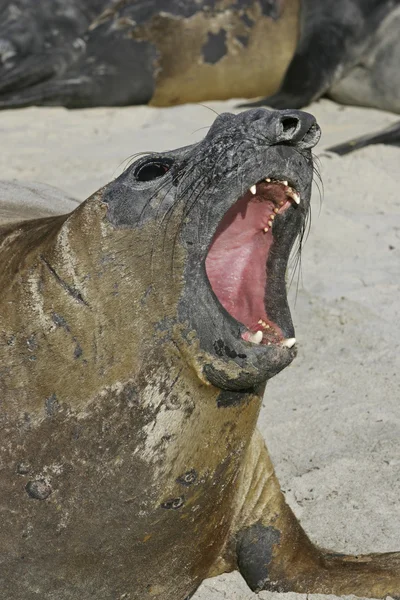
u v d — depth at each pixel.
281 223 6.66
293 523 7.82
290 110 6.22
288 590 7.70
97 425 6.23
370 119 20.27
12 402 6.30
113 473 6.27
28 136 19.05
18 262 6.56
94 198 6.40
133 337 6.23
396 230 14.40
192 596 7.54
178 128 19.34
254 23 21.62
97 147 18.11
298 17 21.86
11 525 6.33
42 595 6.51
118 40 21.56
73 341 6.26
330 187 15.89
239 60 21.58
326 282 12.81
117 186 6.39
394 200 15.57
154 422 6.26
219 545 7.13
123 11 21.91
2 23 22.55
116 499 6.31
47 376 6.28
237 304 6.69
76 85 21.22
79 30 22.95
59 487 6.28
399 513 8.54
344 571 7.78
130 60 21.41
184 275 6.22
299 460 9.38
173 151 6.49
